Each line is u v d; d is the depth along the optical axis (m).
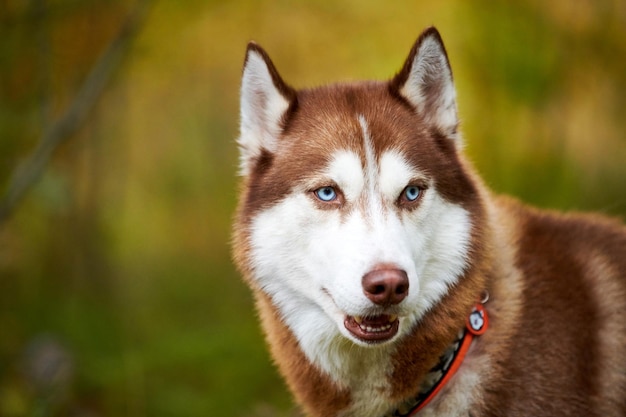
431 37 5.45
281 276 5.36
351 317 5.00
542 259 5.57
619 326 5.52
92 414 9.24
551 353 5.29
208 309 13.16
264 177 5.50
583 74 12.27
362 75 13.96
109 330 11.18
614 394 5.46
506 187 12.16
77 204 12.30
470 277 5.27
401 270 4.73
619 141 13.35
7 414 8.41
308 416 5.69
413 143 5.23
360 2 13.28
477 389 5.27
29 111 9.10
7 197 8.54
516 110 12.27
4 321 10.41
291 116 5.55
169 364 10.24
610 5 11.75
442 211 5.23
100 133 13.42
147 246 17.52
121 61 9.88
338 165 5.12
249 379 10.09
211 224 17.75
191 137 17.75
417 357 5.26
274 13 13.71
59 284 11.96
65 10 9.45
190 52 13.69
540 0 11.80
